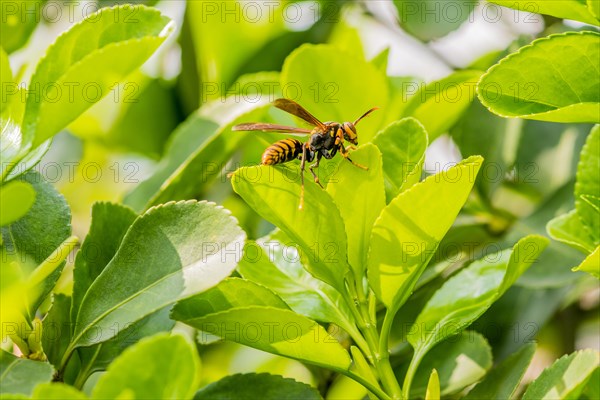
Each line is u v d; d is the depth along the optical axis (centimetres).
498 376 49
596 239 49
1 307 45
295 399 47
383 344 48
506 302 54
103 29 46
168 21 46
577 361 46
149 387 44
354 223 48
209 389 47
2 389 45
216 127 54
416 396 50
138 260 46
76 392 44
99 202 48
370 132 53
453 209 47
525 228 55
